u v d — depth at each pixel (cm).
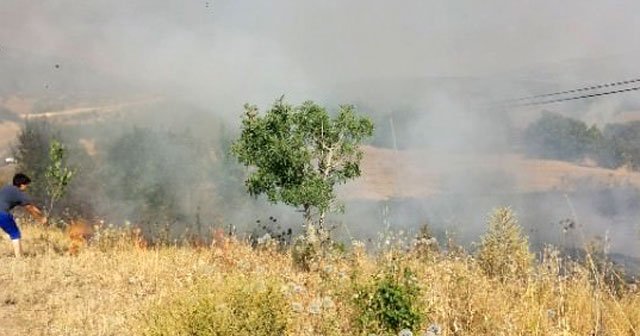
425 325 683
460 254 972
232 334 595
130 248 1366
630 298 752
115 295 885
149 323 643
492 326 675
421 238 980
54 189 1912
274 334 622
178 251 1325
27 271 1023
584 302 726
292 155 1727
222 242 1221
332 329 652
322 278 845
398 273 716
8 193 1156
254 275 806
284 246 1279
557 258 818
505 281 911
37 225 1741
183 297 635
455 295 748
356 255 926
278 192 1753
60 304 841
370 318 655
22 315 792
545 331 654
